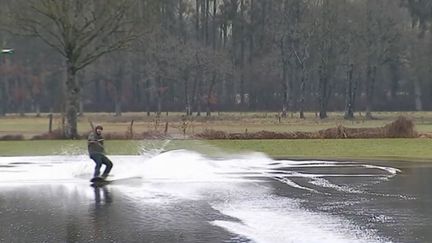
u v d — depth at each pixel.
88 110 188.88
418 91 173.62
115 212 26.72
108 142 66.00
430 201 29.75
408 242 20.92
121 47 80.88
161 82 163.50
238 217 25.47
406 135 70.38
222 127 96.06
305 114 161.38
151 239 21.38
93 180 37.69
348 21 146.62
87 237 21.70
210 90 159.38
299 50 154.88
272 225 23.80
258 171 43.53
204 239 21.34
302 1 153.75
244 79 177.62
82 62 79.44
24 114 176.12
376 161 50.62
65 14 75.88
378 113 164.50
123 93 188.38
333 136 70.31
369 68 150.00
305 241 21.14
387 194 32.12
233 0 179.75
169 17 166.88
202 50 156.75
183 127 78.88
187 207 28.03
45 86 185.88
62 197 31.23
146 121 121.44
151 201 29.88
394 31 147.75
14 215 26.05
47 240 21.23
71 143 67.06
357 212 26.69
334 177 39.84
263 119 128.25
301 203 29.16
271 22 168.50
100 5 77.38
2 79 182.75
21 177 39.56
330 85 164.00
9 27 77.88
